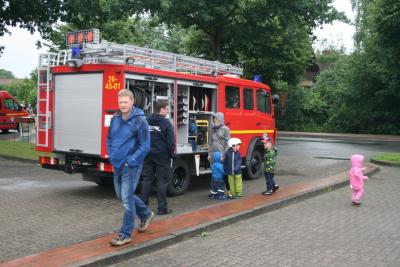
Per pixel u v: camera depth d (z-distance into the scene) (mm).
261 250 6090
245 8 21609
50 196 9289
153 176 7672
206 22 23812
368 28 36031
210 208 8125
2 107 28344
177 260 5664
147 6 20266
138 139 5832
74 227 6930
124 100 5770
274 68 33688
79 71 9031
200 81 10117
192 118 10125
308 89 44062
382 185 11734
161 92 9391
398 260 5730
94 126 8922
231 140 9344
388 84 34469
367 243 6457
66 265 5105
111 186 10531
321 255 5898
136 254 5754
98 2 20125
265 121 12453
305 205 9086
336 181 11469
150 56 9367
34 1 20031
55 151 9461
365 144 25938
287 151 20984
